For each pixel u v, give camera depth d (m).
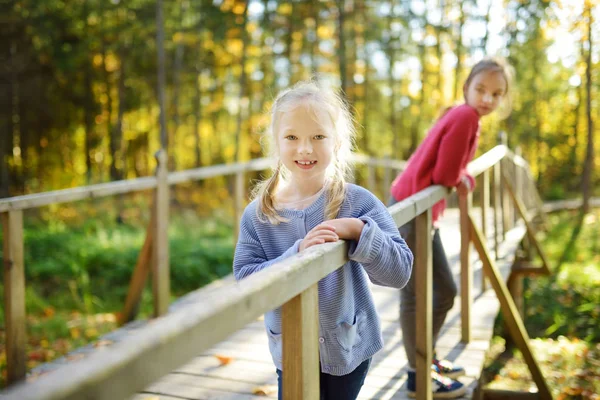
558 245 11.38
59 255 8.17
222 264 8.35
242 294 1.08
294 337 1.41
